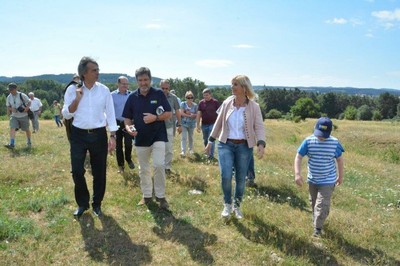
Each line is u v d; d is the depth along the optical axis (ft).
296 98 419.13
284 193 25.26
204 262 14.70
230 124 18.29
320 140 17.19
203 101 35.32
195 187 24.57
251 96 18.25
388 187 34.42
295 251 16.03
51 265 13.96
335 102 419.74
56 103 81.61
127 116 19.54
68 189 23.00
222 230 17.71
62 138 49.21
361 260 15.81
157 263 14.48
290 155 45.29
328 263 15.35
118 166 28.19
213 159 35.70
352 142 99.30
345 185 32.30
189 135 38.01
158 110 18.97
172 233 17.07
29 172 26.50
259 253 15.56
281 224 18.84
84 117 17.30
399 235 18.99
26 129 38.40
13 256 14.20
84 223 17.62
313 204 18.44
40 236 16.06
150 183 20.35
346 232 18.45
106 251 15.16
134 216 18.78
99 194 18.53
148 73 18.86
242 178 18.70
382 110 395.75
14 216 18.16
